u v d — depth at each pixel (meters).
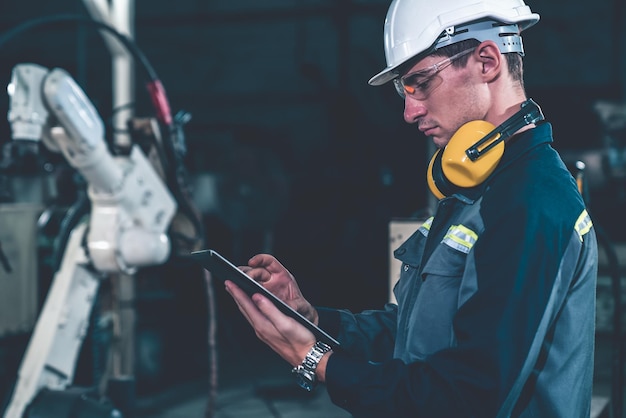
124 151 2.66
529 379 1.10
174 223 3.03
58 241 2.57
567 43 7.86
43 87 2.23
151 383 4.10
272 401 4.00
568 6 7.86
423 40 1.16
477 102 1.15
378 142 8.12
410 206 7.71
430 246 1.19
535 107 1.15
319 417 3.72
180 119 2.98
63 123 2.30
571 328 1.11
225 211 6.48
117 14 3.33
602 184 6.86
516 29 1.18
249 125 8.25
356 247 7.49
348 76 8.20
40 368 2.45
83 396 2.45
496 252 1.04
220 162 6.86
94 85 8.36
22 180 3.69
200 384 4.33
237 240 6.50
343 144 8.06
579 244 1.07
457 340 1.05
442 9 1.16
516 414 1.11
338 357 1.12
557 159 1.13
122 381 3.27
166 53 8.56
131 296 3.36
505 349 0.99
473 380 1.00
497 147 1.12
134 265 2.63
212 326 3.00
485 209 1.09
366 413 1.08
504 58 1.16
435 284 1.14
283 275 1.38
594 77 7.80
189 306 6.12
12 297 3.13
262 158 6.86
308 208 7.62
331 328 1.39
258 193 6.66
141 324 4.07
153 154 2.88
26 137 2.21
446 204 1.18
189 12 8.51
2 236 3.07
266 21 8.40
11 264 3.11
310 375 1.14
